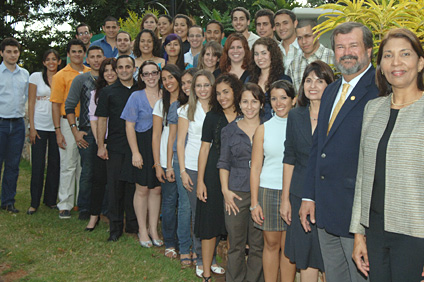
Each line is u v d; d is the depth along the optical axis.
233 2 18.61
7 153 6.00
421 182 2.14
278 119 3.37
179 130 4.07
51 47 18.88
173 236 4.54
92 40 8.14
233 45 4.18
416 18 3.31
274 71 3.89
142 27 6.92
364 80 2.64
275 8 11.52
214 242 3.81
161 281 3.97
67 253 4.57
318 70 2.90
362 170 2.47
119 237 5.01
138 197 4.77
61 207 5.83
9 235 5.04
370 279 2.39
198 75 3.90
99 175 5.27
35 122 6.04
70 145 5.85
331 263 2.87
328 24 3.62
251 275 3.64
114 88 4.86
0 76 5.79
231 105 3.70
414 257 2.17
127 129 4.57
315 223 2.89
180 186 4.25
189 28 6.27
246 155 3.51
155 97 4.66
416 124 2.18
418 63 2.25
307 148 2.95
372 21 3.49
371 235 2.37
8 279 3.95
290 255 3.10
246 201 3.53
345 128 2.63
